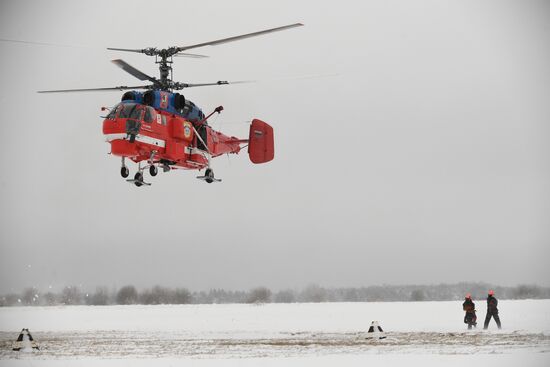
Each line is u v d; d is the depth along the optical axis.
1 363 19.83
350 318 41.88
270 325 36.06
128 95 27.14
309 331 31.06
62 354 22.41
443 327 32.03
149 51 27.36
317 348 23.08
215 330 32.75
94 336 29.97
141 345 25.19
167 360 19.97
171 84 28.58
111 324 39.81
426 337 26.45
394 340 25.48
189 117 29.33
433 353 20.92
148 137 26.69
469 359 19.20
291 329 32.69
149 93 27.06
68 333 32.22
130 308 77.31
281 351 22.31
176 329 34.03
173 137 28.00
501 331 28.88
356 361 19.00
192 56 27.31
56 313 61.09
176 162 28.80
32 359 20.97
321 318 42.47
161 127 27.31
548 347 22.22
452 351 21.38
